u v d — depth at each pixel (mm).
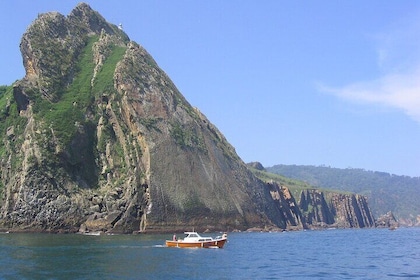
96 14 199625
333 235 187375
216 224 156625
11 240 102000
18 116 153500
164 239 111812
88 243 96750
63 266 61875
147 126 156125
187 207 148750
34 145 139625
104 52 180250
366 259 84125
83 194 139125
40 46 166125
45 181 134875
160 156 151875
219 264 70625
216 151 179750
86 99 159625
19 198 131875
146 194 142375
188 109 180750
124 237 118688
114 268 61594
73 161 143250
